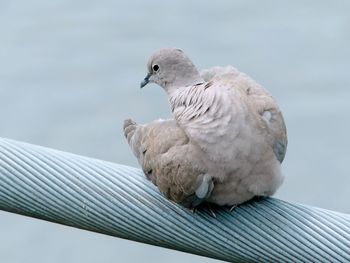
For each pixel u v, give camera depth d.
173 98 12.61
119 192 11.66
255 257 11.67
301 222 11.52
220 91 12.10
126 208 11.66
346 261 11.30
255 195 11.98
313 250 11.39
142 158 12.32
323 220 11.46
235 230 11.70
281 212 11.67
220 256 11.80
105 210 11.65
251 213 11.78
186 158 11.91
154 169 12.08
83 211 11.63
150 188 11.98
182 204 11.94
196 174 11.88
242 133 11.88
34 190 11.57
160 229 11.77
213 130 11.88
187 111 12.20
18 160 11.60
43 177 11.57
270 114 12.15
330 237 11.37
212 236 11.72
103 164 11.75
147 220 11.74
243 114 11.95
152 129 12.42
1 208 11.80
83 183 11.62
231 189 11.95
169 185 11.95
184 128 12.09
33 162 11.61
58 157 11.66
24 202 11.66
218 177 11.90
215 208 11.98
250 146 11.88
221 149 11.84
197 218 11.79
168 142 12.10
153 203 11.74
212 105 12.01
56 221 11.84
